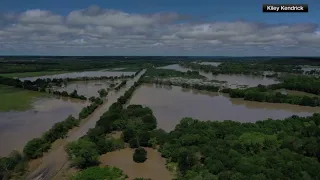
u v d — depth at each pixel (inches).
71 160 4099.4
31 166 3956.7
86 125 5856.3
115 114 5723.4
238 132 4650.6
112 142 4510.3
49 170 3846.0
